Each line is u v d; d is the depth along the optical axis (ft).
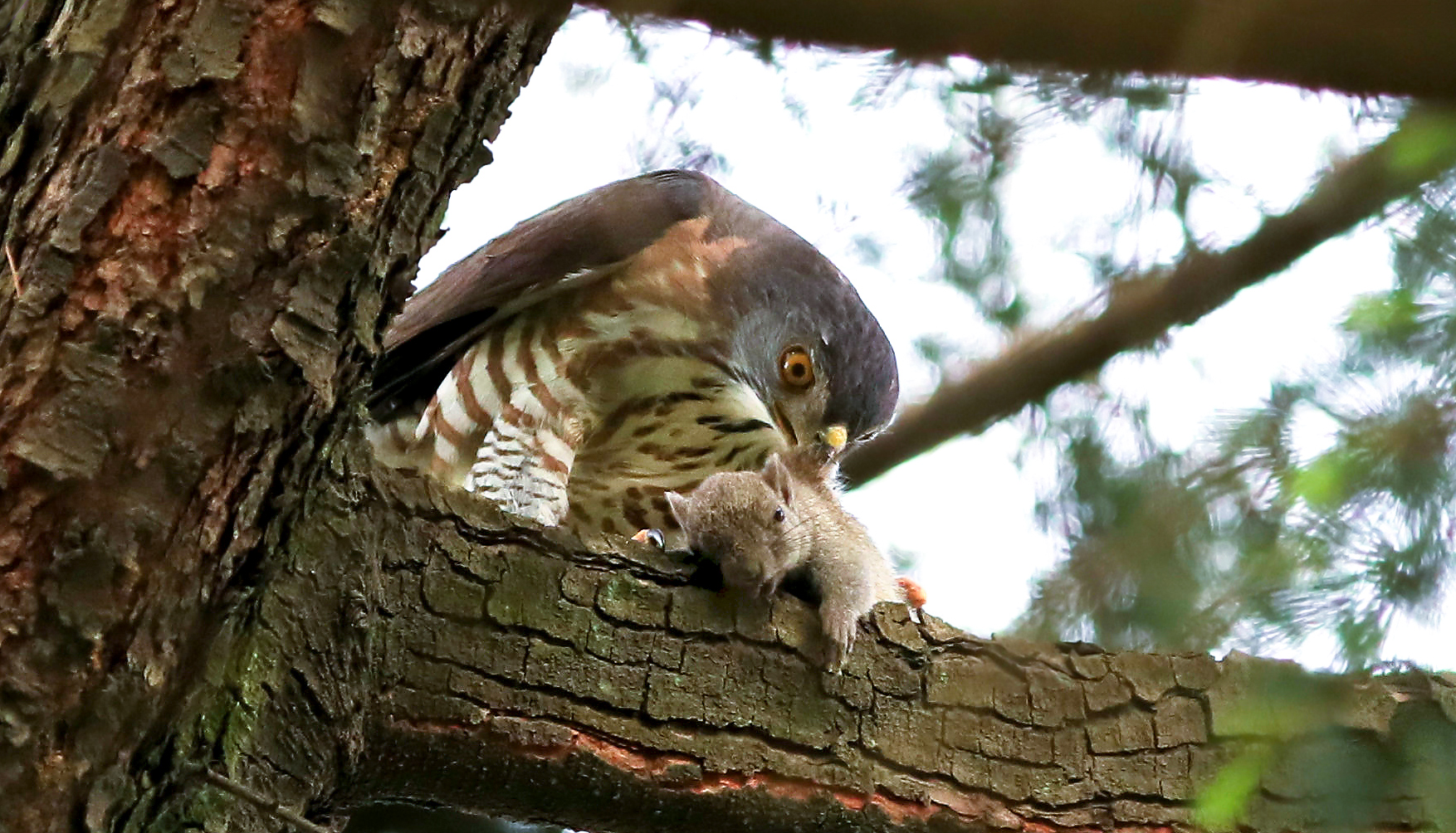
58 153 20.18
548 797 24.29
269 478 20.53
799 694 25.35
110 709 19.31
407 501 23.85
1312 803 23.97
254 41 20.06
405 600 23.65
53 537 19.03
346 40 20.22
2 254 20.08
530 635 24.21
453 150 21.58
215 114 19.92
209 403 19.75
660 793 24.38
